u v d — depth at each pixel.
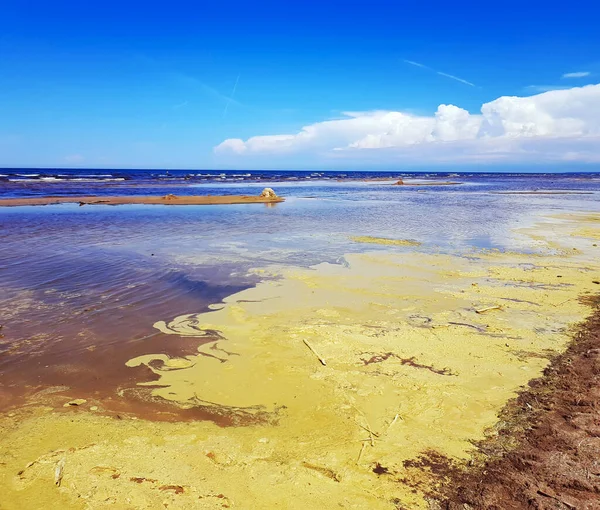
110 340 6.88
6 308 8.19
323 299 8.98
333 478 3.85
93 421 4.71
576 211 27.50
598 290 9.64
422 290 9.66
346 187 63.53
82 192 39.09
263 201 33.97
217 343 6.79
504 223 21.50
